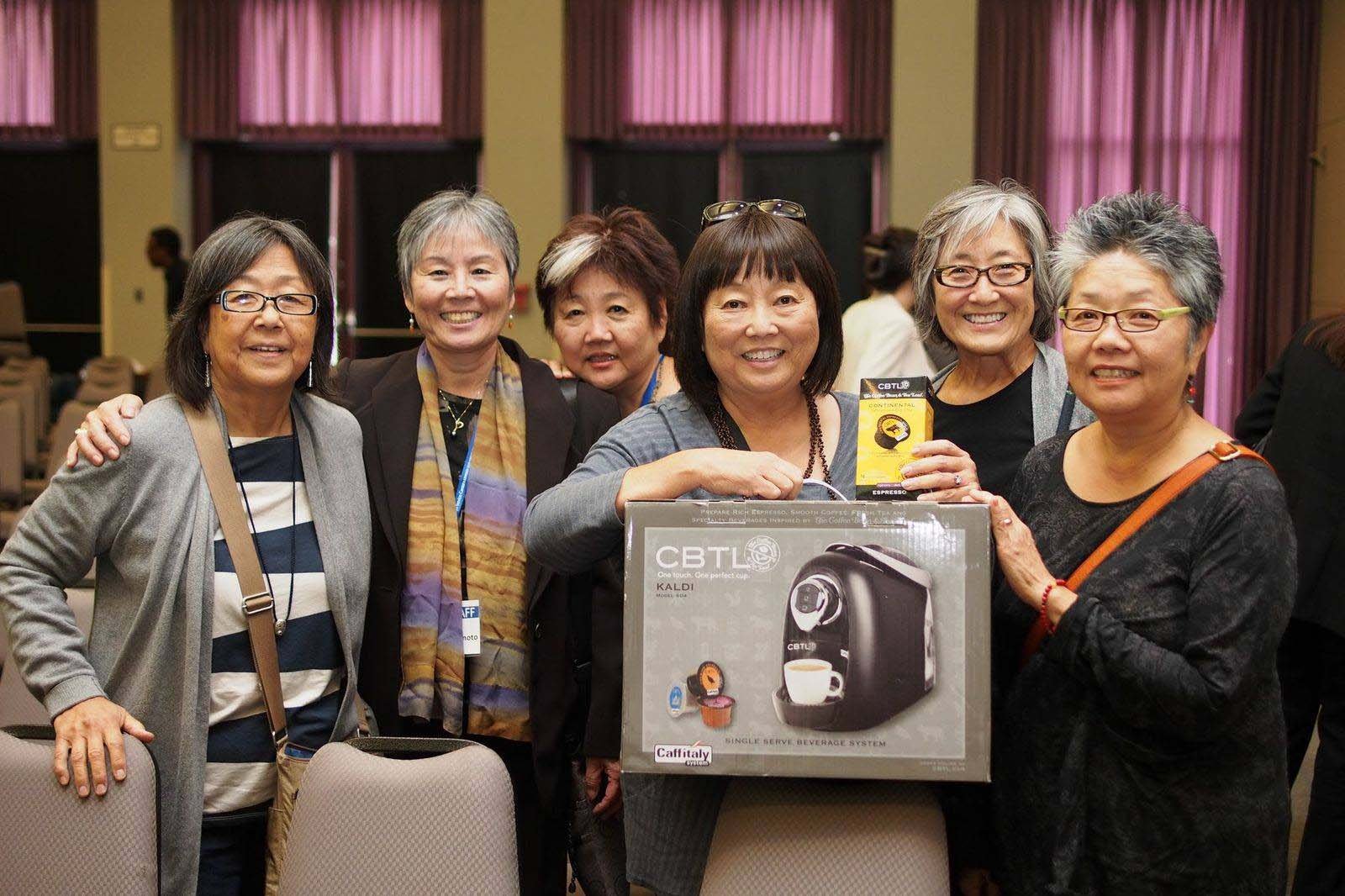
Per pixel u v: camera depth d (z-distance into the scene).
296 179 9.25
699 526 1.33
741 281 1.53
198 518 1.71
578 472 1.60
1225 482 1.41
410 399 2.02
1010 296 1.93
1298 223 8.48
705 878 1.48
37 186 9.39
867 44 8.62
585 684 2.06
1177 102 8.52
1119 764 1.43
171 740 1.68
